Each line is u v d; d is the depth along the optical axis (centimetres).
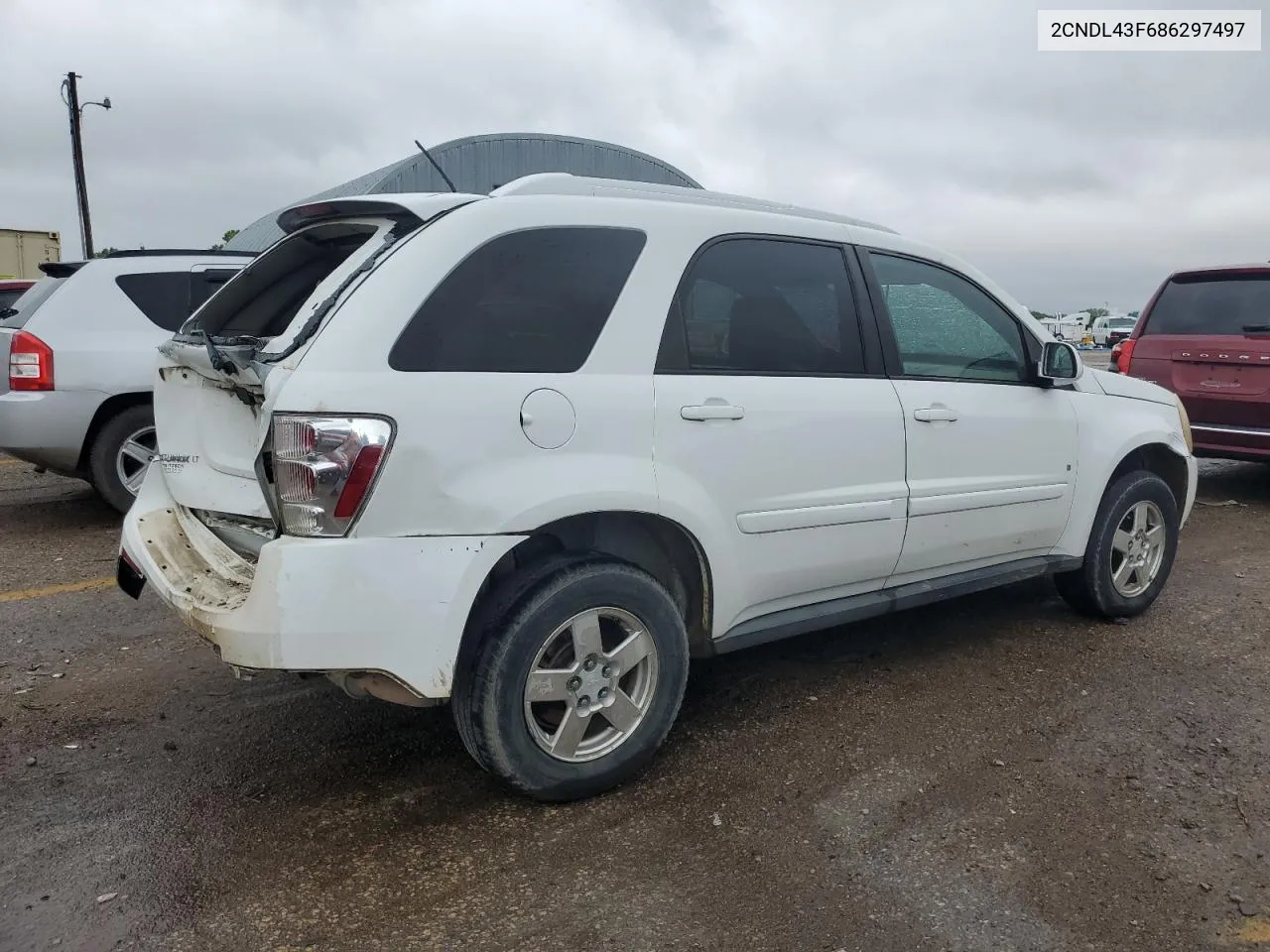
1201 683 418
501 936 248
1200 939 251
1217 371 787
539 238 304
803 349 360
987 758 347
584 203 317
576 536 318
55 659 438
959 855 286
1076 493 456
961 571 424
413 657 269
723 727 370
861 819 305
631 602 310
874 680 417
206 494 331
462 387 278
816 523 354
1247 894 270
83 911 255
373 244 304
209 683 412
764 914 258
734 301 344
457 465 273
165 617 498
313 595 258
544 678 296
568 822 302
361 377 265
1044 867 281
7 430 636
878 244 395
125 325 666
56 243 2636
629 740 317
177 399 355
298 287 354
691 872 276
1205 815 311
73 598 527
